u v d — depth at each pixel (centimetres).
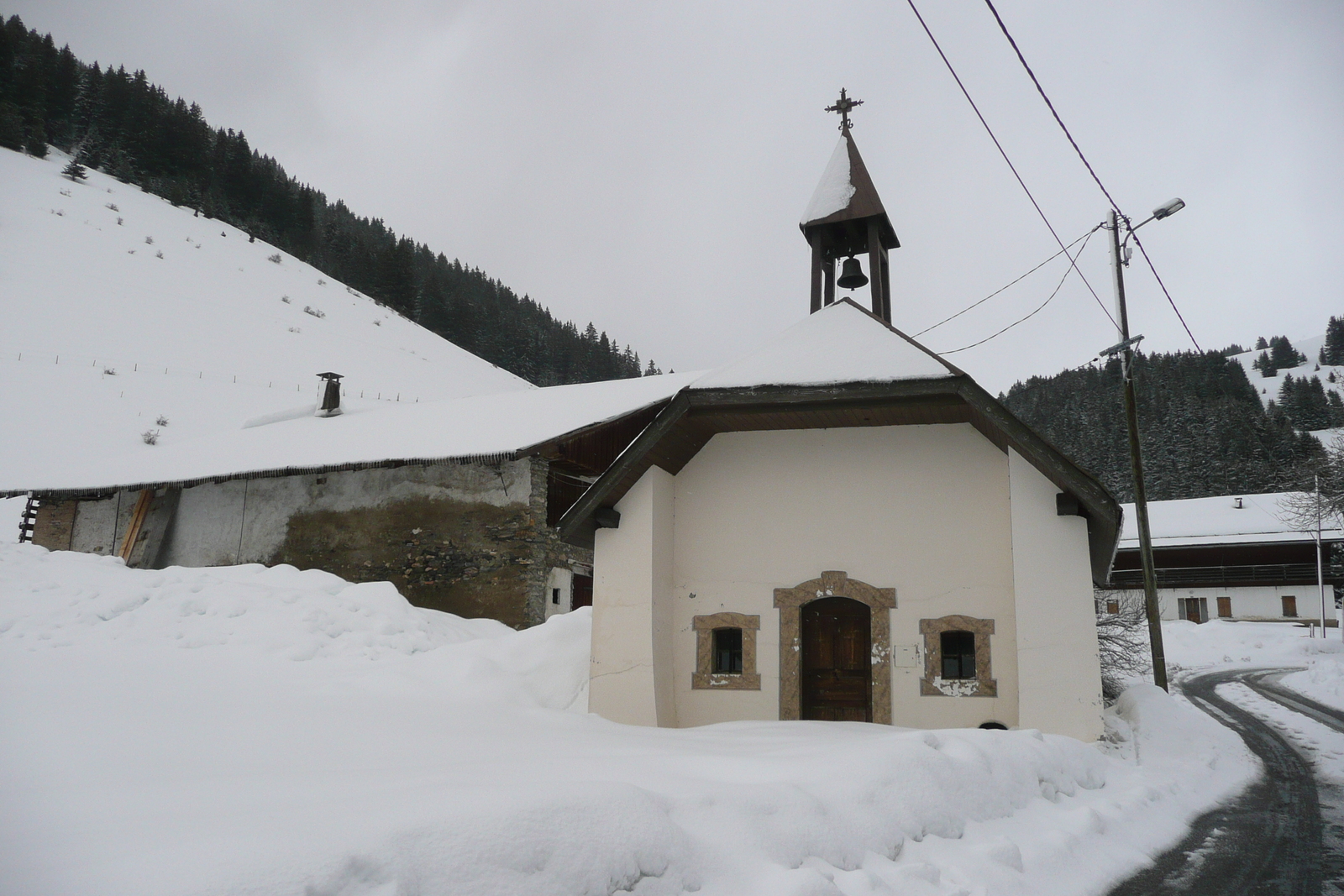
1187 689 2406
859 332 1177
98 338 7344
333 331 10412
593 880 380
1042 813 703
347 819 373
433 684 1133
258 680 1086
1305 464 4500
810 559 1160
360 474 2047
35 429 5259
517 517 1847
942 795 615
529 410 2238
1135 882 595
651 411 2236
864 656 1138
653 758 663
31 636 1279
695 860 434
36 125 12788
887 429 1170
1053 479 1010
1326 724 1662
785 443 1209
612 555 1175
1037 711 976
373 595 1594
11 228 9112
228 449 2483
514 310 18700
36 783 512
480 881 346
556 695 1173
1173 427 10388
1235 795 948
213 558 2186
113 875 306
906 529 1129
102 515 2473
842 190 1408
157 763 591
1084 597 985
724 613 1180
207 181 14825
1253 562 5309
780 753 709
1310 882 597
